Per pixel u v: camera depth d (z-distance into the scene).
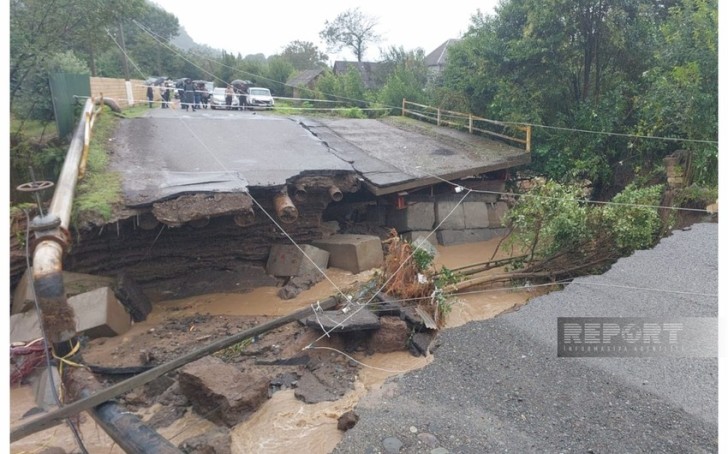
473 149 14.51
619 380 5.66
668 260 8.34
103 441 5.43
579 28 14.01
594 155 13.66
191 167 10.59
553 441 4.82
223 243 10.51
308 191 11.16
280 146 13.14
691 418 4.95
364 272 10.83
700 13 11.01
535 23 13.91
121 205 8.56
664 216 11.02
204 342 7.60
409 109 21.14
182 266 10.20
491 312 8.55
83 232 8.42
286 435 5.29
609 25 13.53
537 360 6.23
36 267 5.07
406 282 8.04
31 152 12.45
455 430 5.02
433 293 7.87
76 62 16.33
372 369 6.66
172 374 6.45
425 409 5.42
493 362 6.34
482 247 12.80
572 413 5.21
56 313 5.03
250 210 9.23
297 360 6.74
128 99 19.52
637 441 4.73
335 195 10.80
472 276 10.14
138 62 35.56
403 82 22.89
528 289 9.57
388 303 7.56
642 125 12.79
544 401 5.46
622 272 8.13
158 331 8.22
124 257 9.63
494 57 15.35
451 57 18.41
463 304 8.85
